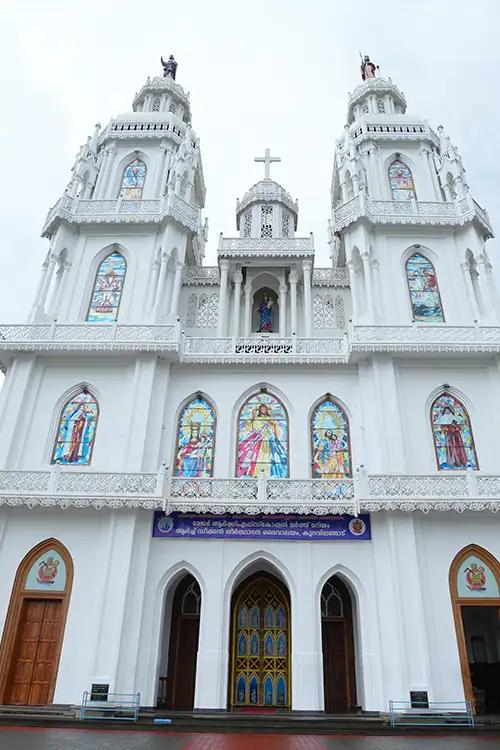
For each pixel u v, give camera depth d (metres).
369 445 20.31
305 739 12.85
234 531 18.94
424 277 24.58
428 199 27.23
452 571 18.14
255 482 19.11
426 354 21.34
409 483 18.56
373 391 21.08
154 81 34.62
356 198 25.64
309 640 17.41
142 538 18.75
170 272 24.91
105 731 13.51
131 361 22.12
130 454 19.86
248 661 19.38
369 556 18.56
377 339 21.52
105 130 30.31
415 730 14.54
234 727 14.45
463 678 16.61
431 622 17.34
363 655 17.27
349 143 28.36
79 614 17.80
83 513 19.27
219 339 22.64
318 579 18.31
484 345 21.11
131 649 17.08
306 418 21.33
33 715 15.27
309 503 18.55
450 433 20.73
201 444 21.08
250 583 20.73
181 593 20.81
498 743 12.35
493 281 23.45
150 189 27.91
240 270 25.69
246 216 29.44
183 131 30.95
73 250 25.50
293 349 22.31
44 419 21.20
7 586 18.30
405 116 30.66
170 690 19.34
